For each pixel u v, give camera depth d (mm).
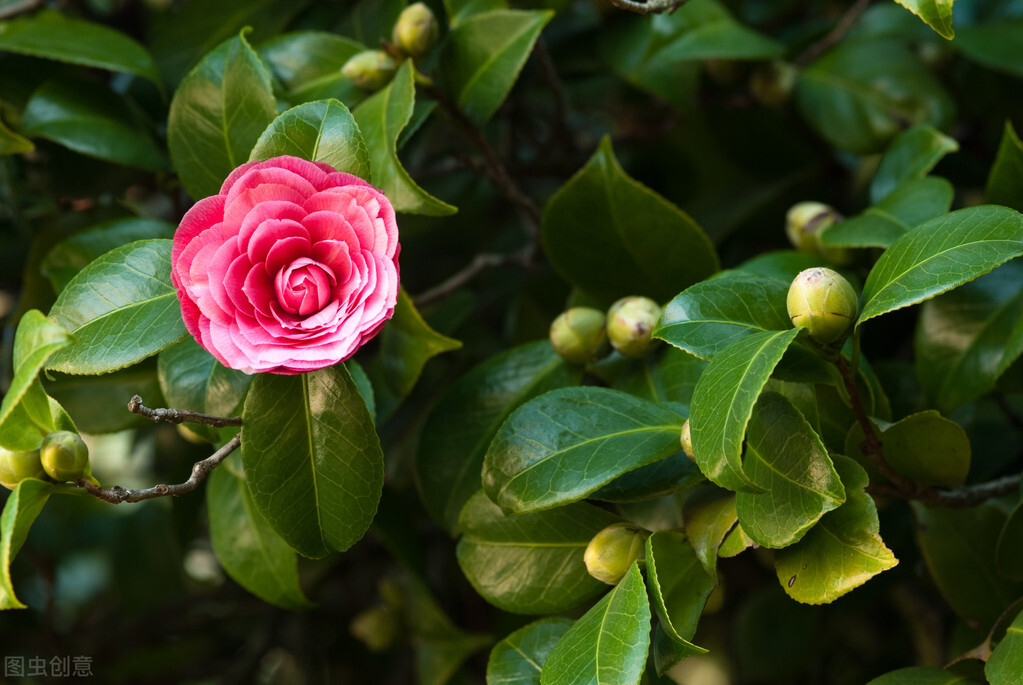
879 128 1314
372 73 1198
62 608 1979
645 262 1215
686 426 1064
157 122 1300
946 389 1184
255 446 1070
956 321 1187
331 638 1619
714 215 1393
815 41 1381
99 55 1241
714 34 1306
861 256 1223
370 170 1095
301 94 1227
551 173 1455
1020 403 1272
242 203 1039
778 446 1046
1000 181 1165
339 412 1075
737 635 1403
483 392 1200
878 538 1039
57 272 1205
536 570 1119
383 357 1186
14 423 1035
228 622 1705
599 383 1194
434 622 1317
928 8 1081
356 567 1605
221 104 1156
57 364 1069
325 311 1033
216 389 1121
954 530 1161
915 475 1106
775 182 1399
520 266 1466
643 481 1087
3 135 1198
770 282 1085
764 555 1402
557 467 1077
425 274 1631
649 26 1315
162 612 1659
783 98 1350
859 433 1098
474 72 1216
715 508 1076
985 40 1318
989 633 1128
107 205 1314
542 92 1502
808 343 1063
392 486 1336
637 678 1012
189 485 1057
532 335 1363
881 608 1539
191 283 1035
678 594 1064
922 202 1197
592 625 1045
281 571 1201
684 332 1071
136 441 1634
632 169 1438
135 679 1678
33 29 1263
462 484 1186
